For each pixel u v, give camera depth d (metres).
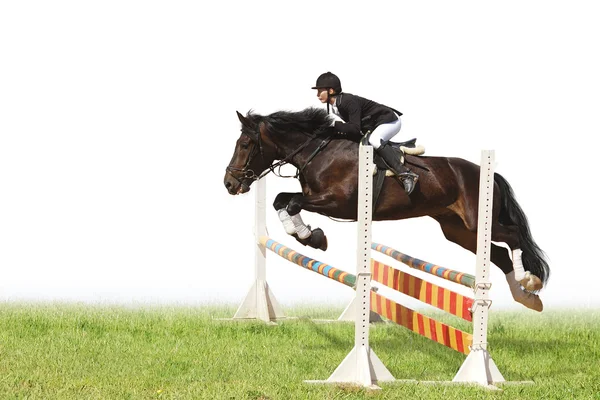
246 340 13.08
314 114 12.02
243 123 12.30
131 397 9.20
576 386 10.28
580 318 16.06
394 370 11.22
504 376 10.92
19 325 13.47
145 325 13.96
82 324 13.81
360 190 10.10
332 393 9.55
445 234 12.82
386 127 11.51
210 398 9.17
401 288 12.53
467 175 12.05
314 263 11.91
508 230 12.12
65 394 9.24
